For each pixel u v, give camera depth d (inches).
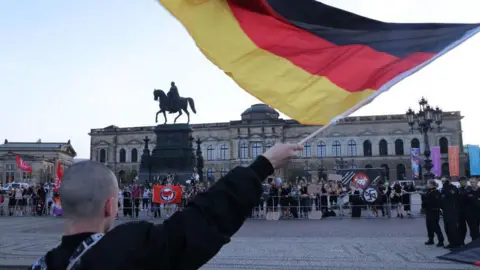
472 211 561.3
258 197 94.0
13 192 1250.6
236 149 4030.5
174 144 1451.8
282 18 209.9
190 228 84.6
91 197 86.3
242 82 193.3
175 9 182.9
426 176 1211.2
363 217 1051.9
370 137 3885.3
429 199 567.2
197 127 4200.3
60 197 87.7
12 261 425.7
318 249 524.4
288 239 626.8
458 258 155.5
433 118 1262.3
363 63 213.0
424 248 534.6
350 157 3887.8
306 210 1084.5
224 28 194.1
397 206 1066.7
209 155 4143.7
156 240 81.5
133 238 81.4
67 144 5044.3
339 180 1397.6
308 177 3902.6
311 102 199.5
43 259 83.7
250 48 198.5
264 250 517.3
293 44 209.2
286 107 198.7
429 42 220.4
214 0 194.7
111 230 84.1
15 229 800.9
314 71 207.6
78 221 87.6
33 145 4835.1
